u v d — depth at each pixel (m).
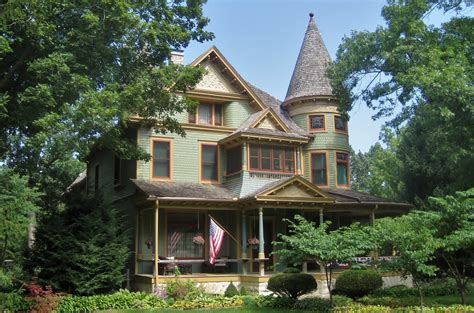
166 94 20.22
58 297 17.44
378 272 19.86
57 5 18.30
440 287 20.97
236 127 26.41
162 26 19.69
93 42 18.59
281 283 18.48
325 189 27.27
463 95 19.97
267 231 25.72
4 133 20.92
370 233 15.73
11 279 16.20
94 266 18.83
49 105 16.86
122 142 20.45
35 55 19.42
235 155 25.17
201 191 23.69
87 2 18.06
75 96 18.12
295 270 21.98
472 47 22.39
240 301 19.16
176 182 24.58
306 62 30.02
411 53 22.88
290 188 23.14
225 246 24.84
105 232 19.64
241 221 24.84
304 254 16.17
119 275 19.41
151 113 20.70
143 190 22.12
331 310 16.09
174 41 20.47
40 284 18.17
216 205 23.30
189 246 24.19
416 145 33.97
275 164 25.27
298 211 26.41
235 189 24.47
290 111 29.58
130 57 19.73
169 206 22.42
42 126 15.80
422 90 21.84
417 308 15.40
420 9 23.31
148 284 21.53
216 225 20.88
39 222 19.06
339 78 25.75
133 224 23.84
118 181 26.44
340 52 26.42
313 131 28.34
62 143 16.44
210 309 17.78
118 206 26.22
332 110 28.58
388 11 24.02
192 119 25.69
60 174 28.88
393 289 20.41
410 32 22.50
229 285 21.14
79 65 17.80
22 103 19.66
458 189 27.08
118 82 19.28
